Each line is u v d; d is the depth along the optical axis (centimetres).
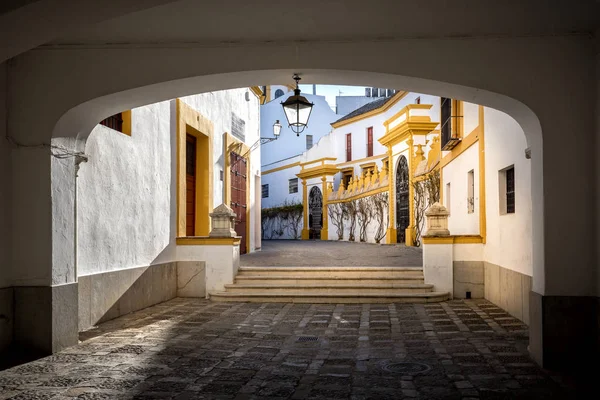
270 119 4188
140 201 964
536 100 582
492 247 988
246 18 546
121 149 897
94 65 632
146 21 555
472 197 1176
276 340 697
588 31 575
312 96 4131
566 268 570
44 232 638
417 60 599
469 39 593
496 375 528
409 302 1001
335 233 3119
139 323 816
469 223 1181
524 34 586
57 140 652
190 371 548
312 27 571
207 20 552
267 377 527
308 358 602
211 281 1096
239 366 568
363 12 531
